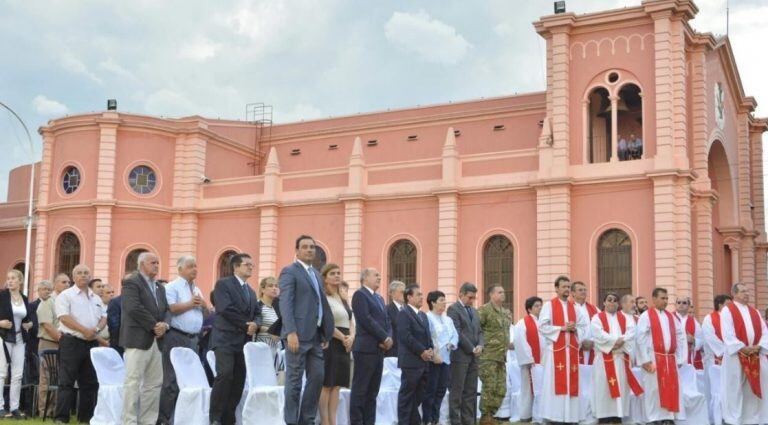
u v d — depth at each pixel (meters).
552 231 30.16
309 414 11.66
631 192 29.64
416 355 13.67
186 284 13.21
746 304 16.33
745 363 15.88
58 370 14.27
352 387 12.78
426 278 32.66
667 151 29.23
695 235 31.70
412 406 13.89
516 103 36.91
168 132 38.50
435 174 33.19
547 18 31.64
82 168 37.56
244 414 12.13
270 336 13.94
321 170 35.69
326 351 12.48
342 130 40.88
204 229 38.19
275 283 14.20
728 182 37.16
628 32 30.77
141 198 37.59
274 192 36.22
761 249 40.34
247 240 36.94
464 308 14.97
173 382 12.86
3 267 45.66
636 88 31.27
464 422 14.97
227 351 12.34
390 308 15.69
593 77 31.11
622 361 16.39
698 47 32.56
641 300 19.08
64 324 13.78
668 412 15.93
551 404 16.08
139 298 12.30
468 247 32.12
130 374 12.17
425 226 32.97
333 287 12.92
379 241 33.88
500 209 31.69
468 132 37.88
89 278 14.18
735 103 38.50
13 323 14.61
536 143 36.16
